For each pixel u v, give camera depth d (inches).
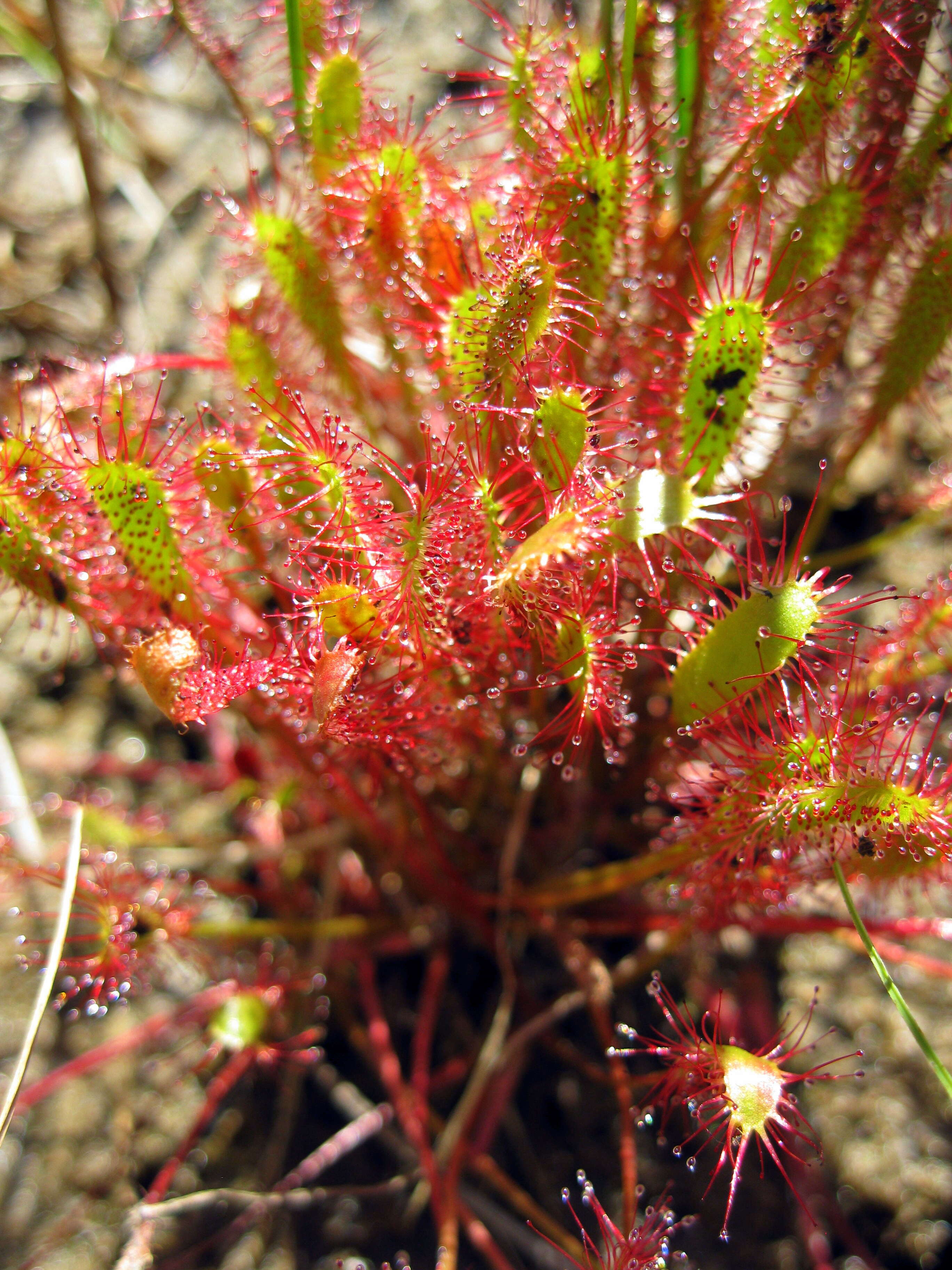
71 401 2.6
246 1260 3.2
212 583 2.6
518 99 2.8
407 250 2.7
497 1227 3.2
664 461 2.6
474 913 3.5
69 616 2.7
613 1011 3.5
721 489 2.7
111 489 2.4
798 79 2.5
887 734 2.5
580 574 2.3
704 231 3.0
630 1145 2.9
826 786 2.2
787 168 2.7
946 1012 3.5
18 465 2.4
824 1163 3.3
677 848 2.7
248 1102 3.4
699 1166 3.3
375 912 3.7
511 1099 3.5
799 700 2.6
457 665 2.4
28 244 4.9
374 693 2.3
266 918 3.8
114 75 4.9
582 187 2.5
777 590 2.3
